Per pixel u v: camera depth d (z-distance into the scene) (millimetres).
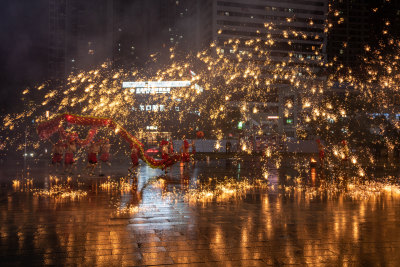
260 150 41219
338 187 12781
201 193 11172
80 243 5641
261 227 6766
